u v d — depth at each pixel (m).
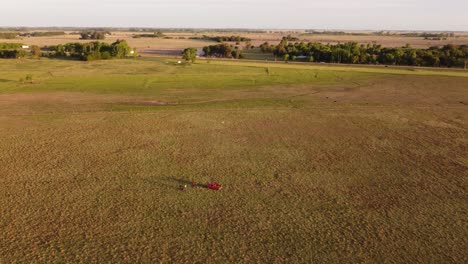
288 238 26.16
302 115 59.06
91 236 25.83
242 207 30.20
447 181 35.72
